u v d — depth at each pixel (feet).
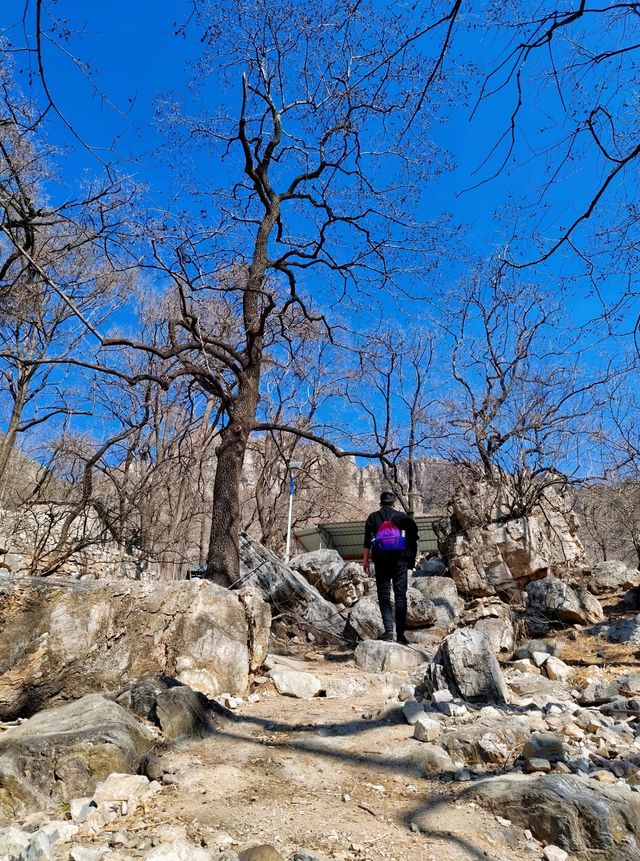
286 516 82.48
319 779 13.76
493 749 14.76
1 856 9.90
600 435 44.01
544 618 31.76
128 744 13.97
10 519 33.86
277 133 39.27
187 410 63.41
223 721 17.22
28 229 32.99
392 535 28.19
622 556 68.69
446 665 19.61
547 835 11.59
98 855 9.86
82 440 42.37
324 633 31.76
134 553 38.68
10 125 31.55
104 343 15.80
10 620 18.95
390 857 10.54
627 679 20.79
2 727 16.84
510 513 37.45
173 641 20.47
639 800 12.31
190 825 11.30
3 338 42.96
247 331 36.86
